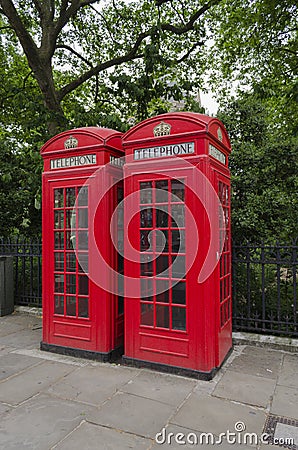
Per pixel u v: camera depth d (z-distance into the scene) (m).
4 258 6.47
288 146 5.88
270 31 8.55
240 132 6.46
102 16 10.77
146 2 10.66
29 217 8.80
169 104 11.17
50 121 7.64
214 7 10.41
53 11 9.27
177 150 3.75
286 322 4.69
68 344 4.42
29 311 6.53
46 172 4.61
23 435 2.64
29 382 3.60
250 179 5.86
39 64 8.20
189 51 10.21
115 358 4.29
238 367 3.97
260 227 5.72
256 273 5.85
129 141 3.99
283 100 9.22
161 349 3.85
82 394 3.32
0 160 8.77
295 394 3.31
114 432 2.69
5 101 11.59
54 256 4.57
